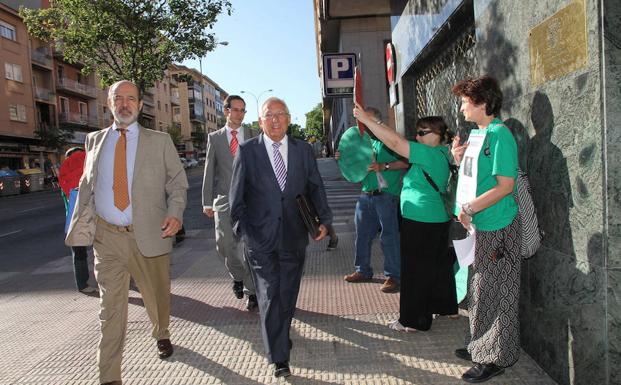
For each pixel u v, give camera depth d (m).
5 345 4.08
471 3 4.12
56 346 3.99
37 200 24.05
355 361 3.36
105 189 3.24
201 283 5.62
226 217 4.61
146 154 3.31
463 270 4.03
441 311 3.90
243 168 3.25
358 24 16.81
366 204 4.99
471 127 4.82
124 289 3.25
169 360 3.53
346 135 4.82
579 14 2.35
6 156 36.53
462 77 5.10
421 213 3.64
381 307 4.39
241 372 3.30
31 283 6.36
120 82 3.32
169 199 3.39
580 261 2.45
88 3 20.97
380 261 6.11
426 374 3.12
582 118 2.37
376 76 17.02
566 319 2.61
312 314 4.30
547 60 2.68
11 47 37.38
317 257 6.45
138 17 21.06
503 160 2.64
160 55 22.45
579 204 2.43
